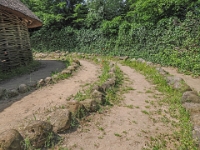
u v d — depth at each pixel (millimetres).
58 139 2508
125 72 7281
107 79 5484
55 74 6406
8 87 5211
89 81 5730
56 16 16734
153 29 9516
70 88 4957
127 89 4887
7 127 2863
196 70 6352
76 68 7824
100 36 14125
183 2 8320
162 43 8578
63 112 2818
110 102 3945
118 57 11352
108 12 16828
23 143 2176
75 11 17672
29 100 4055
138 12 11117
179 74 6527
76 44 16016
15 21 8117
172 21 8062
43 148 2314
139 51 10367
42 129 2363
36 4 18031
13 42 7883
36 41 17422
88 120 3109
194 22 6816
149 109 3604
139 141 2551
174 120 3137
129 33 11062
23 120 3092
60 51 16203
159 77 5668
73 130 2771
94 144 2465
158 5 9305
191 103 3424
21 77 6641
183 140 2492
